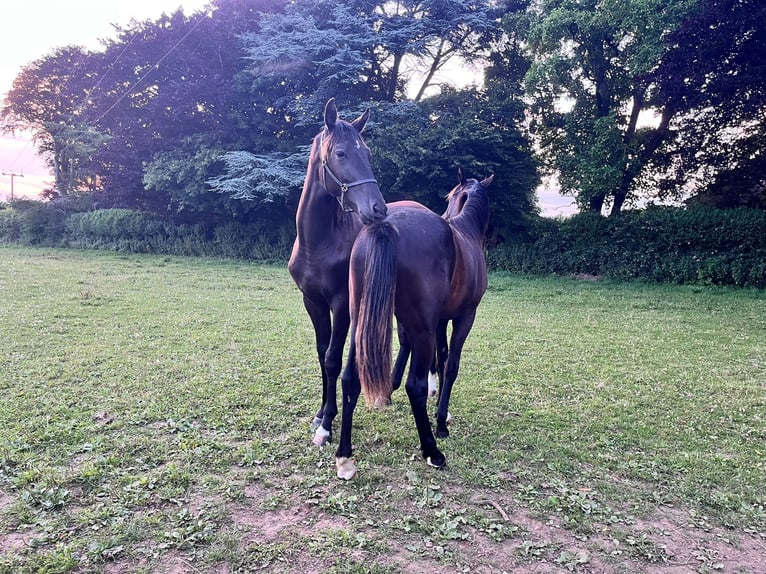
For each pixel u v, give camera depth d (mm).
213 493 2893
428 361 3102
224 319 7941
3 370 4984
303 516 2705
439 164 15188
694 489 3061
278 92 19406
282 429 3855
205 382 4836
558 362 5922
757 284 11820
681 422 4164
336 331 3625
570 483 3139
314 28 17141
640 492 3029
